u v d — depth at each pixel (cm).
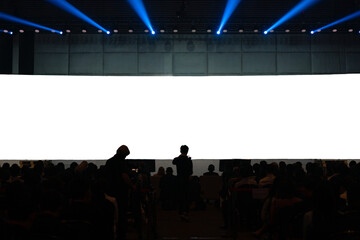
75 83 1839
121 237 766
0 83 1828
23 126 1820
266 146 1823
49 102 1830
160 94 1836
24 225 406
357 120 1797
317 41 1977
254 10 1825
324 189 420
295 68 1970
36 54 1972
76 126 1828
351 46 1975
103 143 1825
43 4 1803
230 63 1970
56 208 415
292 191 632
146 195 955
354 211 494
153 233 859
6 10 1808
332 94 1812
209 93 1836
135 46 1978
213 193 1357
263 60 1970
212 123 1828
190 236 866
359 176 874
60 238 399
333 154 1805
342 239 415
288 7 1809
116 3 1795
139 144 1825
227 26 1859
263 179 853
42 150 1817
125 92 1836
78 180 514
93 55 1977
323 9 1820
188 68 1972
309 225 430
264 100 1833
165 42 1975
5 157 1812
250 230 894
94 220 498
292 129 1823
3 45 1900
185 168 1077
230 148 1825
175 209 1322
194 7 1814
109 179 774
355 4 1789
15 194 410
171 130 1827
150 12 1834
